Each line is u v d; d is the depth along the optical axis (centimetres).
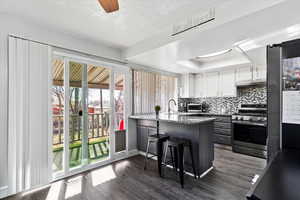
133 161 326
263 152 337
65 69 264
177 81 515
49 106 236
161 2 179
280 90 104
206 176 256
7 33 205
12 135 204
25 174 212
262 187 57
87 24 230
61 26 236
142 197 201
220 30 195
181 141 245
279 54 104
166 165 298
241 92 446
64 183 237
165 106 465
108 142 325
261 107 377
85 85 292
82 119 287
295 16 147
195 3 181
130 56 318
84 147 288
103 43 303
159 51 281
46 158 231
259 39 217
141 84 393
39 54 229
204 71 480
